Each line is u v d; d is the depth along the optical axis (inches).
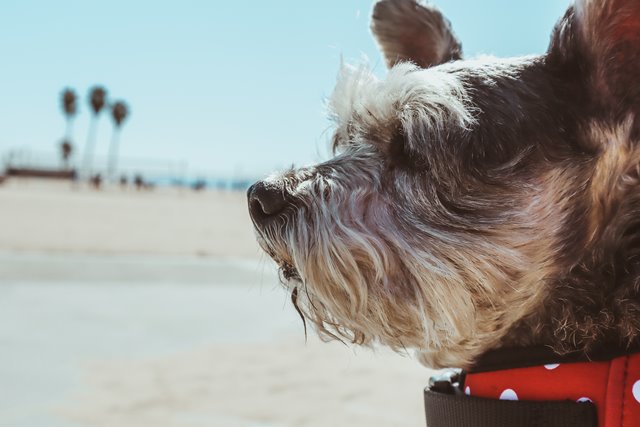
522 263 15.2
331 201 16.4
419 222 15.8
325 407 27.0
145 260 69.6
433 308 15.4
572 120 15.4
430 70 17.1
